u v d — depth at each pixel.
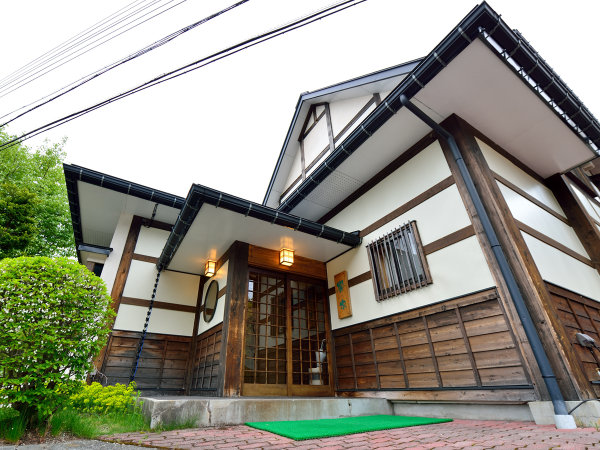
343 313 5.96
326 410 3.91
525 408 3.32
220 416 3.23
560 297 4.21
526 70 4.20
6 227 8.30
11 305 2.61
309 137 9.19
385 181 6.02
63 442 2.41
